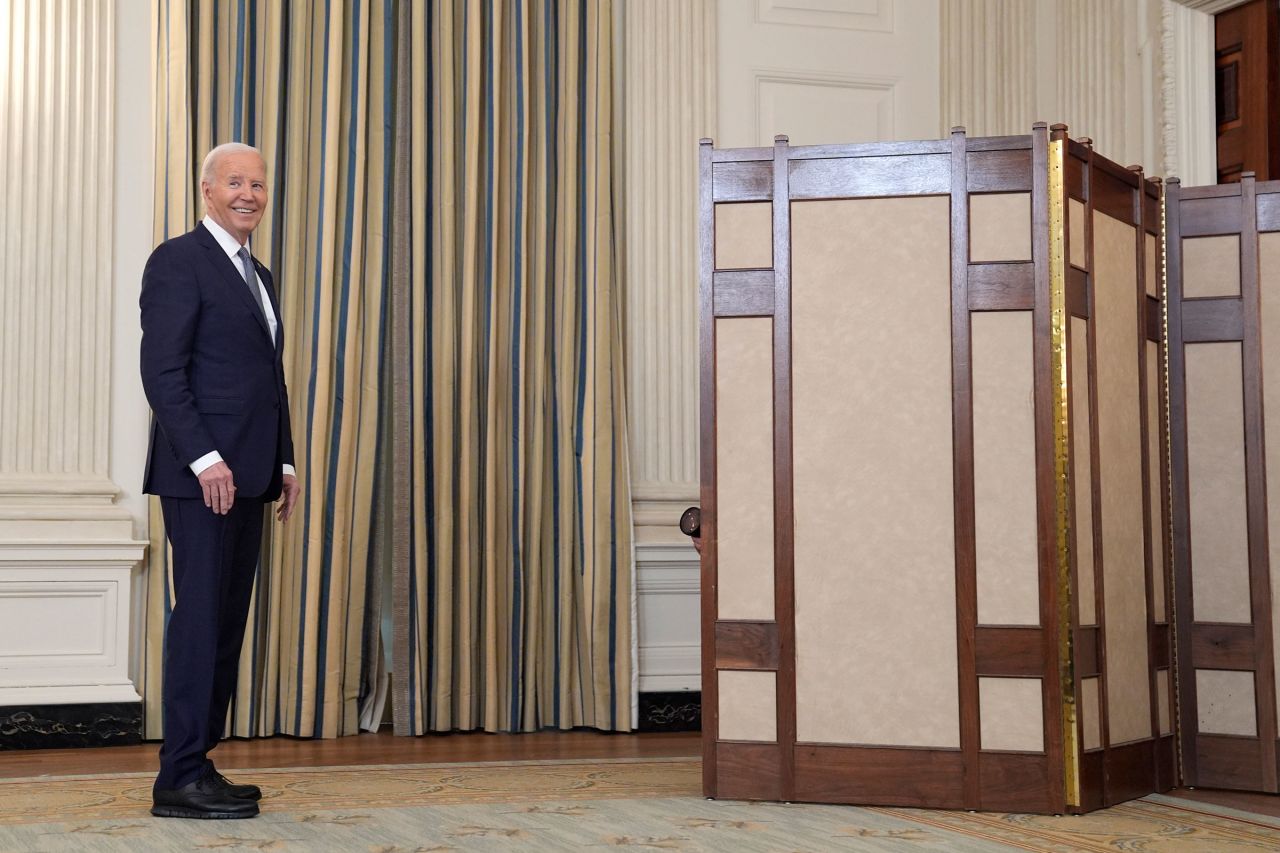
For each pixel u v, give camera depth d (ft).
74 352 14.85
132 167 15.30
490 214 16.01
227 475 10.03
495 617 15.74
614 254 16.48
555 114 16.40
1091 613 10.87
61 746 14.23
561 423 16.08
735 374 11.20
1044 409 10.57
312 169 15.48
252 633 14.98
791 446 11.05
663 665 16.31
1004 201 10.77
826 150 11.09
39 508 14.44
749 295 11.19
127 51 15.37
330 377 15.30
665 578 16.44
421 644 15.40
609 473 16.01
